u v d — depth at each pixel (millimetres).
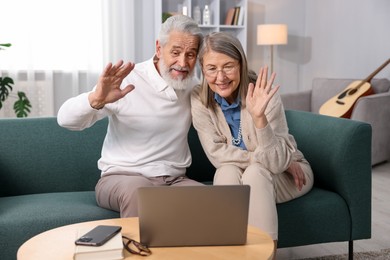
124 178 2080
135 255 1391
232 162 2133
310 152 2479
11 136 2406
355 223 2297
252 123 2160
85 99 1957
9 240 1940
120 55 5938
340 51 6199
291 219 2195
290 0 6797
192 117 2250
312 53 6781
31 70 5496
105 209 2107
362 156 2289
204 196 1427
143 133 2189
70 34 5664
